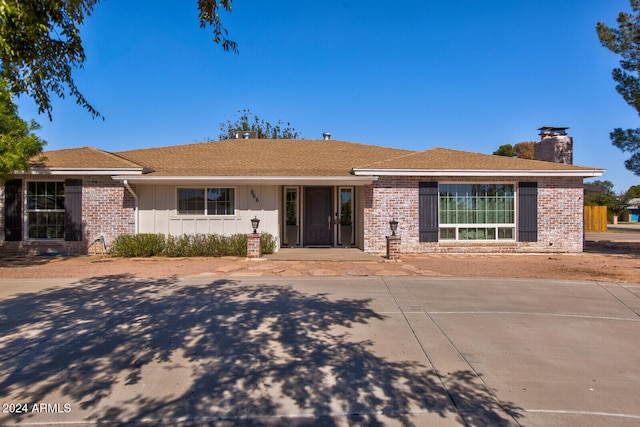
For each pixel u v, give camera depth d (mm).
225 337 5086
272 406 3436
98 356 4480
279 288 7801
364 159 15859
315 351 4645
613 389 3766
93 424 3176
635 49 15195
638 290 7648
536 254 13477
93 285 8039
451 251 13438
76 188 13070
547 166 13789
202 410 3373
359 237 14336
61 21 4707
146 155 15859
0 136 9664
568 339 5094
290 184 13297
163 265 10789
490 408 3410
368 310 6297
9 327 5418
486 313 6172
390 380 3924
